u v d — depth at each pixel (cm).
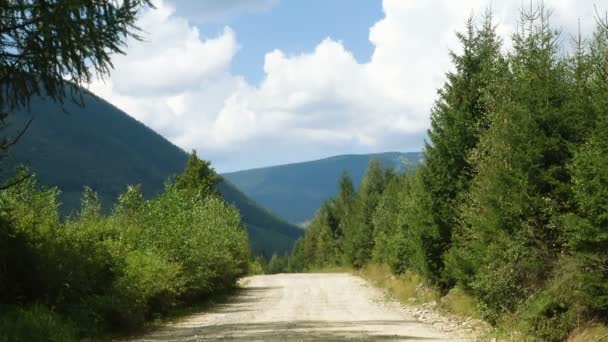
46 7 847
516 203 1433
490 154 1598
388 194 5150
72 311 1356
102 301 1486
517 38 1608
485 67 1952
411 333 1452
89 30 879
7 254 1238
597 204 1069
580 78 1447
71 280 1400
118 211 2534
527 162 1455
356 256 6394
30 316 1135
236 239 3756
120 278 1645
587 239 1098
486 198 1548
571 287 1191
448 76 2244
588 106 1392
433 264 2302
